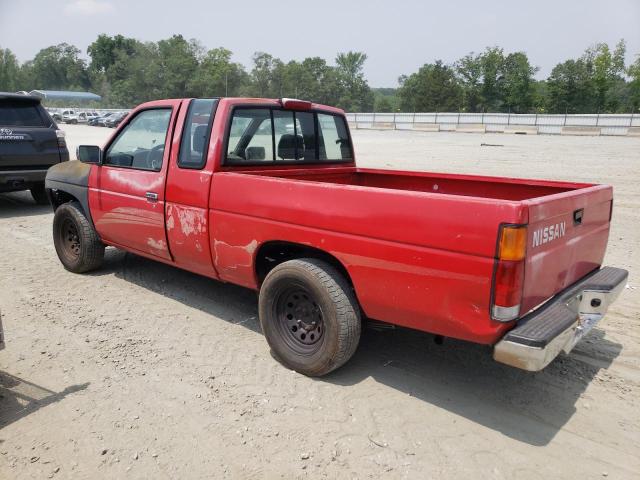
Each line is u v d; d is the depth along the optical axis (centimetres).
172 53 10656
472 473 276
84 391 345
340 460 284
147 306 491
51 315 465
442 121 4975
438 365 390
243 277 402
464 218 280
